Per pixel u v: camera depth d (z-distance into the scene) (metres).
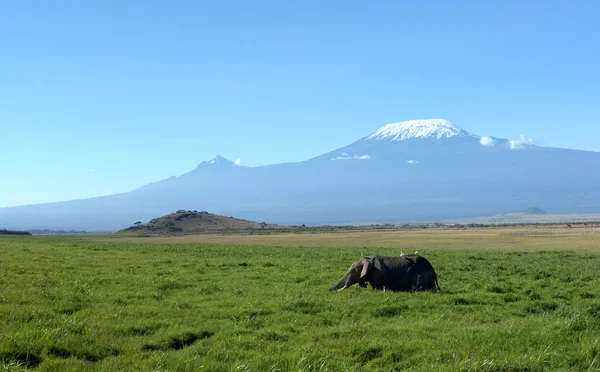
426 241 77.81
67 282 22.59
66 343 12.38
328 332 14.06
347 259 37.84
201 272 28.89
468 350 12.37
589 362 11.85
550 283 24.66
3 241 68.44
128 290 21.39
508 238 82.75
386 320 16.27
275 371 10.99
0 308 15.70
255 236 116.38
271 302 18.52
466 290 22.39
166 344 13.18
